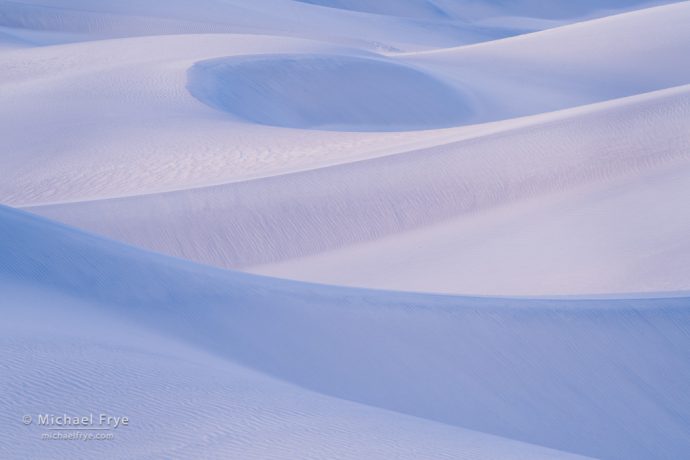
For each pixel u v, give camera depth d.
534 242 26.22
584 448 13.66
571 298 18.34
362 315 15.24
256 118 47.53
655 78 65.00
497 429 13.38
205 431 7.85
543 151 30.58
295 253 27.88
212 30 88.50
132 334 11.92
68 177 34.84
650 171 29.25
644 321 16.86
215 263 27.31
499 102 60.12
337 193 29.55
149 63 52.44
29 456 7.04
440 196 29.39
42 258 14.26
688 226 25.48
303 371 13.41
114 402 8.38
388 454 7.54
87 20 86.06
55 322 11.34
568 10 158.25
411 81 57.59
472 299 16.72
